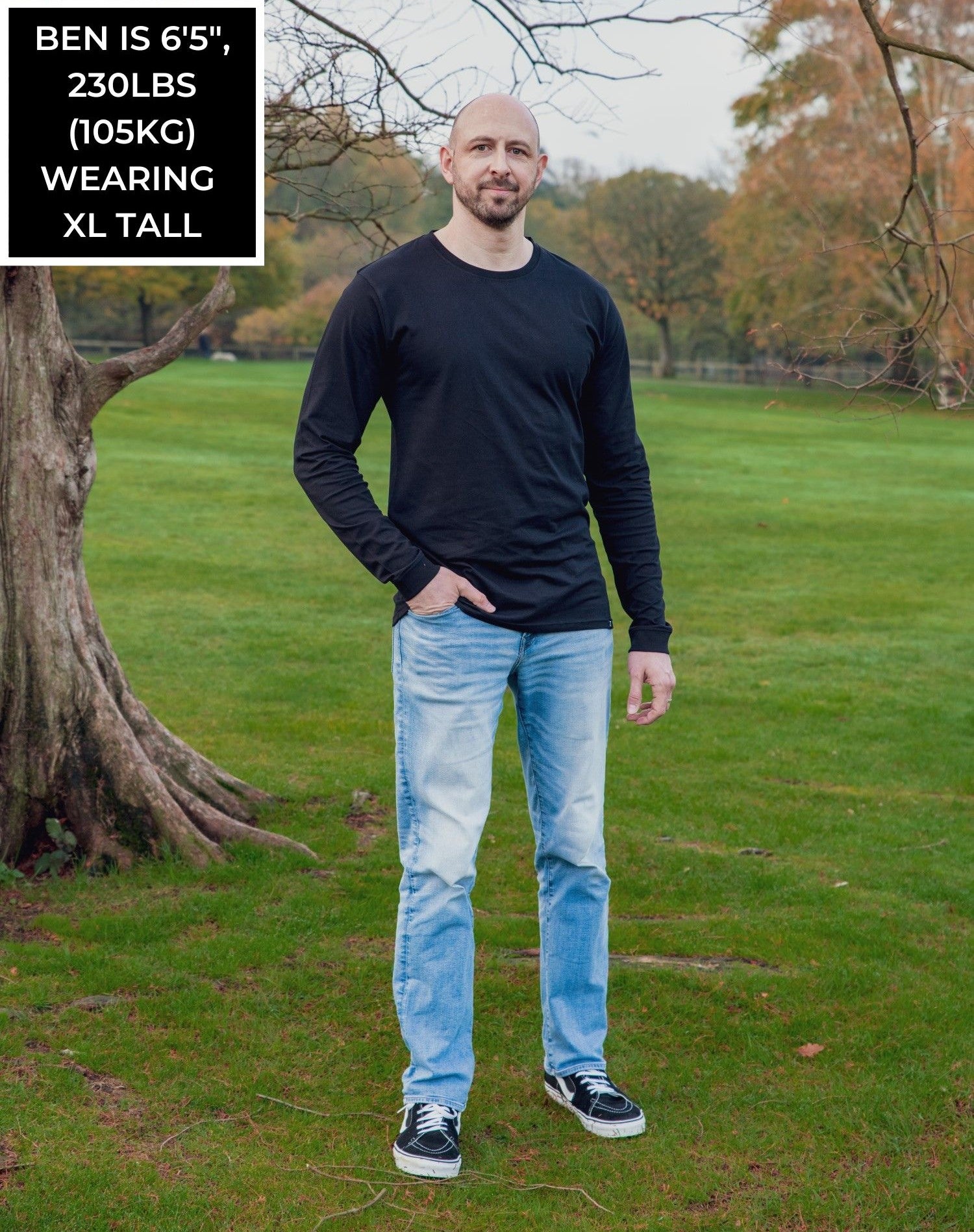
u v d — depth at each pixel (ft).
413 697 8.75
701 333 235.20
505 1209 8.29
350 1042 10.59
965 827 18.42
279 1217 8.12
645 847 16.52
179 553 44.50
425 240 8.71
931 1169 8.89
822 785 20.89
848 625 36.70
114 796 14.76
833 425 116.78
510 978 11.89
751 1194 8.54
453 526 8.66
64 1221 7.96
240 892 14.11
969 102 95.14
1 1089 9.57
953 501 67.05
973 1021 11.23
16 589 14.43
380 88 17.02
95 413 14.96
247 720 23.85
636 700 9.45
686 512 60.49
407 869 8.90
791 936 13.25
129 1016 10.95
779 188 128.57
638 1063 10.37
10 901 13.71
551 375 8.62
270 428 90.74
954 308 14.47
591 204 196.34
